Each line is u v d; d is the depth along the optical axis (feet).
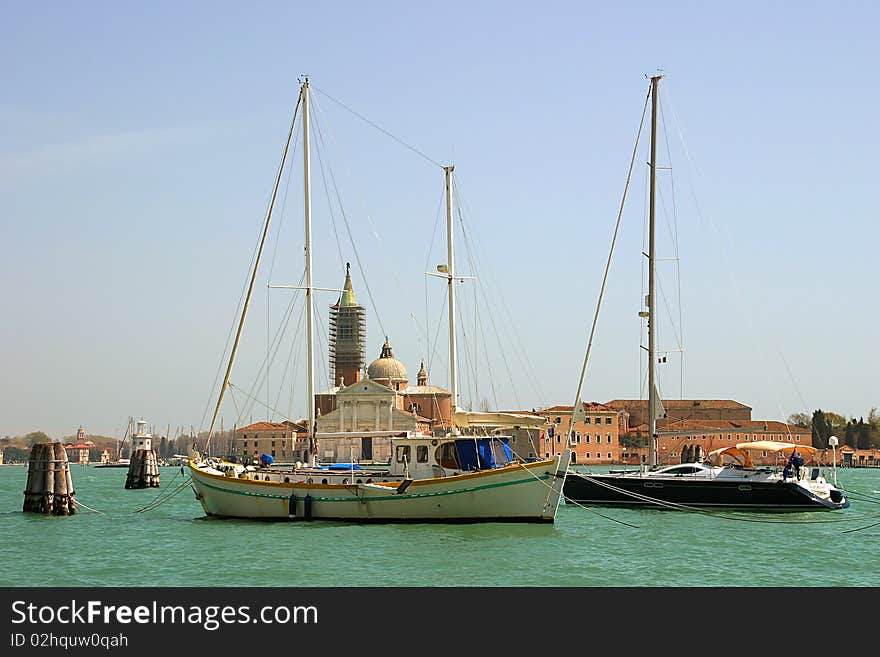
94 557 140.67
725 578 122.01
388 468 175.63
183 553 142.51
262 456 190.80
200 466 189.16
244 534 160.66
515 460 175.73
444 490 164.04
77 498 292.20
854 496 278.05
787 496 193.36
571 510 205.26
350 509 169.07
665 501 199.31
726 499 196.03
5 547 152.66
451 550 141.38
